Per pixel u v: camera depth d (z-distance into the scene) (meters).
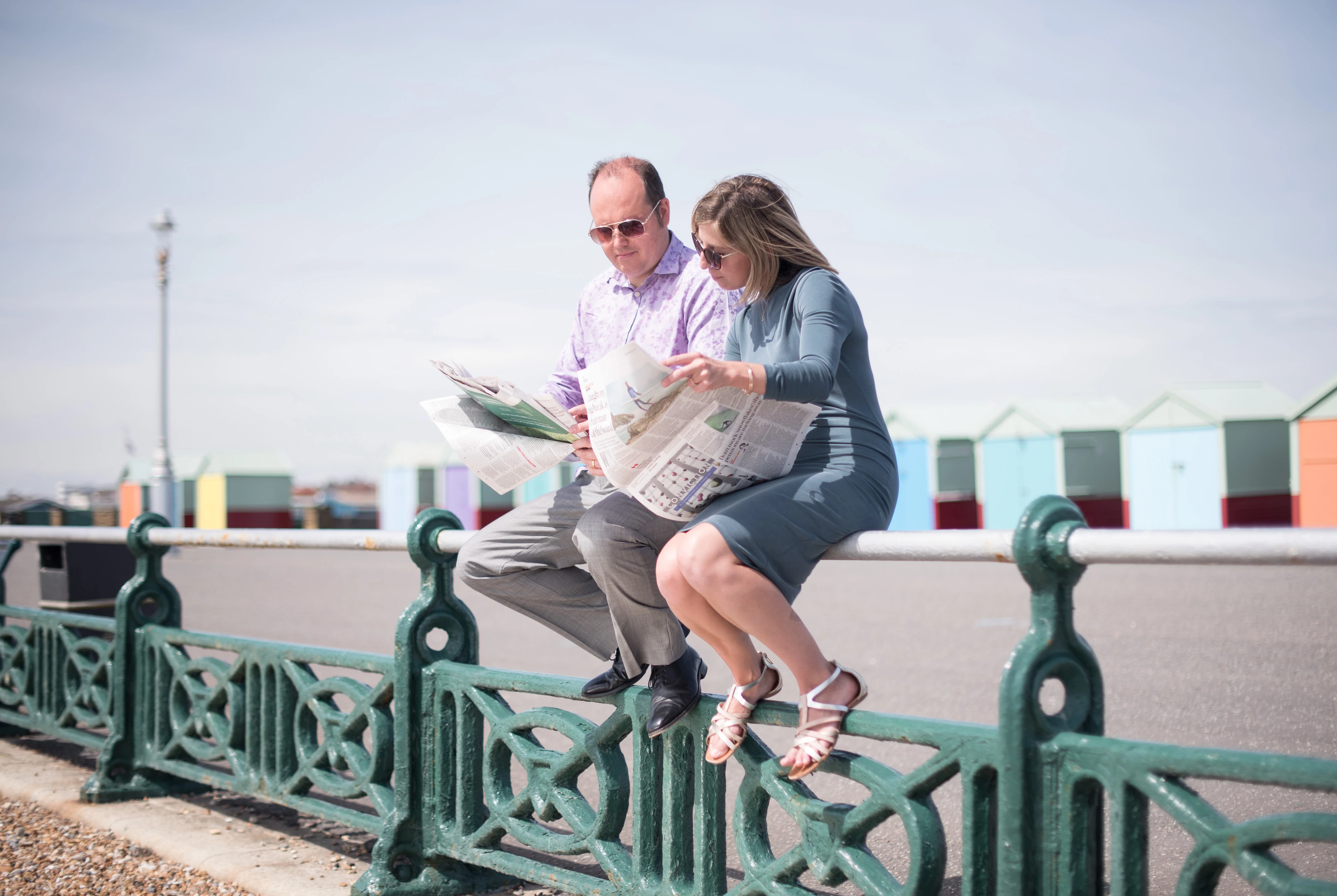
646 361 1.92
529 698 6.54
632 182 2.74
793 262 2.27
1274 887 1.51
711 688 6.36
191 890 3.28
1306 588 11.13
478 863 2.88
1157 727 4.95
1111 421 24.89
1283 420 22.62
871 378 2.29
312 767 3.40
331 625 10.22
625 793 2.54
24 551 27.55
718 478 2.16
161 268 20.56
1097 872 1.78
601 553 2.35
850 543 2.11
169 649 4.14
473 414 2.71
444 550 3.04
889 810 1.97
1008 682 1.77
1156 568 14.24
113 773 4.26
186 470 35.06
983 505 25.20
